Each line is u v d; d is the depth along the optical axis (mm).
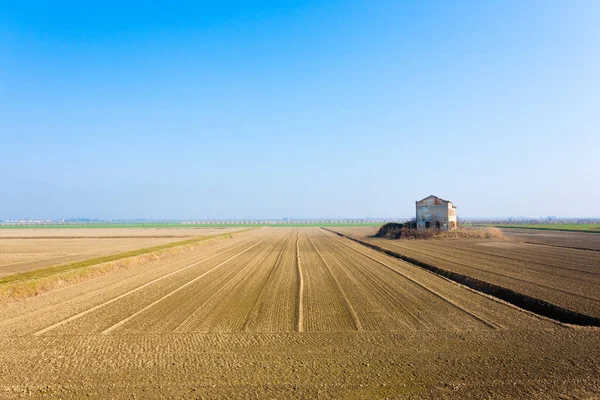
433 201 72625
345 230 118188
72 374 10750
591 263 33938
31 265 33750
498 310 17766
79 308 18234
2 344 13195
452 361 11664
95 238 76875
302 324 15609
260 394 9578
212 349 12742
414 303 19188
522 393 9609
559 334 14242
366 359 11844
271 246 57375
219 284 24641
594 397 9406
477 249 48156
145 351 12523
